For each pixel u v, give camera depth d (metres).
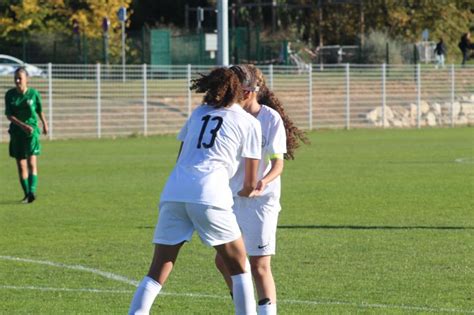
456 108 112.62
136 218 37.44
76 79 89.56
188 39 117.12
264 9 152.00
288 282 24.80
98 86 90.25
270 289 19.67
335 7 148.38
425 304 22.28
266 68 101.94
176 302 22.69
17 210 40.09
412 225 34.75
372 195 44.41
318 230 33.59
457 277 25.39
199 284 24.70
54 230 34.28
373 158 66.88
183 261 27.84
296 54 126.38
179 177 17.91
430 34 147.00
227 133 18.08
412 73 109.88
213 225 17.72
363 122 106.94
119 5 127.88
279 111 20.47
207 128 18.14
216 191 17.70
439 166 60.19
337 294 23.39
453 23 149.00
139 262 27.86
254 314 18.33
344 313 21.42
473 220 36.06
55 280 25.38
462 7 150.88
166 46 115.75
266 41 123.75
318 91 104.75
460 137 91.88
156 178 53.56
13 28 123.12
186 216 17.83
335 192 45.72
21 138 42.44
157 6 157.88
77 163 63.78
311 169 58.38
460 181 50.75
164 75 94.56
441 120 111.56
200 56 115.81
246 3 149.88
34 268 27.06
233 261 18.19
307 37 149.38
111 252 29.59
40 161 65.44
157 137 92.00
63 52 115.94
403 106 109.31
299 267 26.81
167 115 94.56
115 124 91.56
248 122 18.31
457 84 113.19
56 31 126.00
